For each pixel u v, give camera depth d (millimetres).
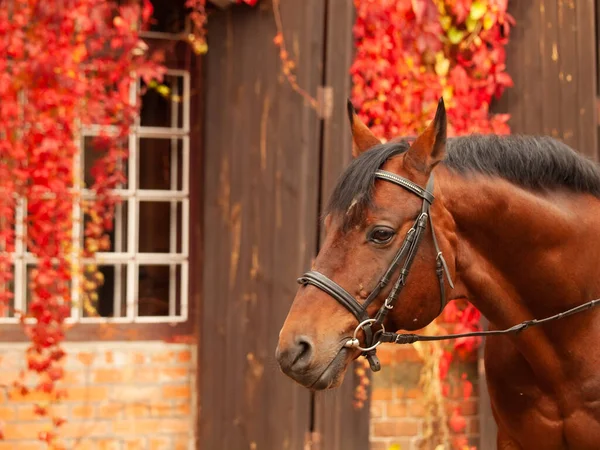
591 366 3248
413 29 5203
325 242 2918
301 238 4953
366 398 5141
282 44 5004
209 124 5184
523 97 5496
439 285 2949
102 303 5500
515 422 3451
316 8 4996
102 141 5055
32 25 4895
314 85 4996
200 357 5254
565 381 3287
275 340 5000
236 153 5133
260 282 5055
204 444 5188
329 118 5020
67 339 5293
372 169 2902
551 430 3340
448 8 5383
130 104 5074
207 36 5219
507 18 5484
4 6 4863
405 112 5207
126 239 5535
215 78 5188
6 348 5172
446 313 5398
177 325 5484
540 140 3312
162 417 5402
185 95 5562
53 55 4895
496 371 3498
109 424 5316
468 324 5418
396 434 5355
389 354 5359
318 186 5027
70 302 5105
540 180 3223
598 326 3271
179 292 5613
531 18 5492
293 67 4992
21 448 5160
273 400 5004
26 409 5172
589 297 3264
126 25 5004
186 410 5445
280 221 5012
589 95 5422
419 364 5406
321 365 2771
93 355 5312
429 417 5383
